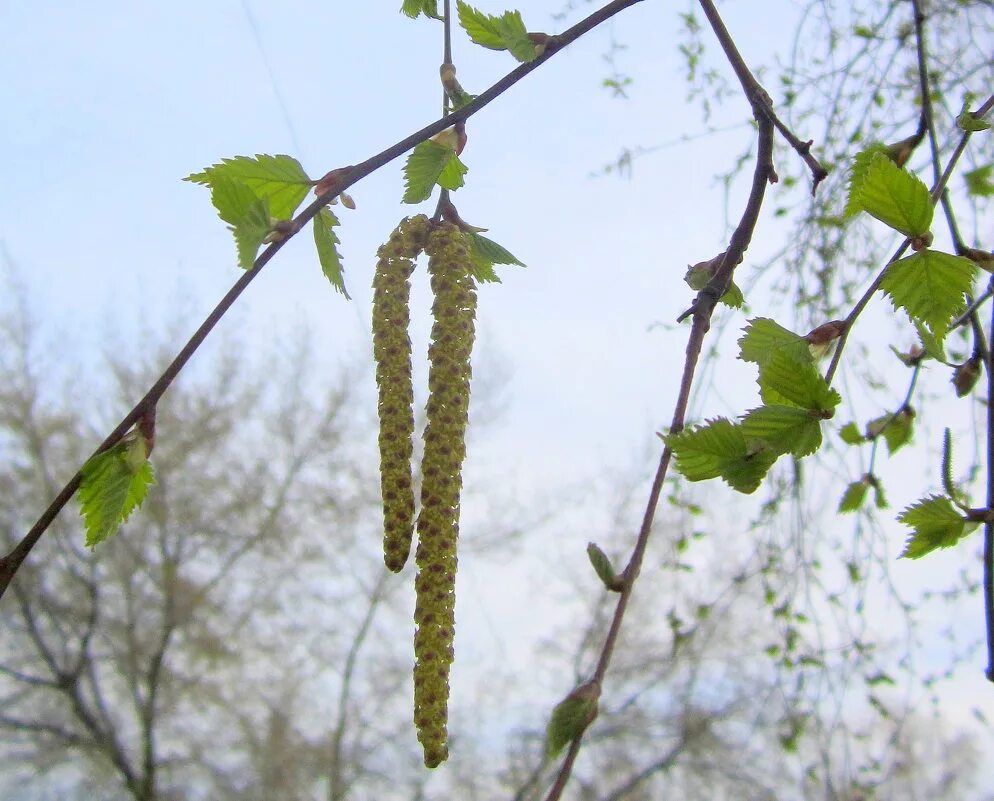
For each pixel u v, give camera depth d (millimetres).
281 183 196
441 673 183
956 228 218
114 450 178
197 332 179
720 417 175
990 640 204
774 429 175
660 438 177
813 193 210
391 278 202
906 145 226
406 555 194
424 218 206
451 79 215
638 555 173
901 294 186
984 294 228
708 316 194
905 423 274
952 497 201
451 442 193
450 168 205
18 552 175
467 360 198
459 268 201
